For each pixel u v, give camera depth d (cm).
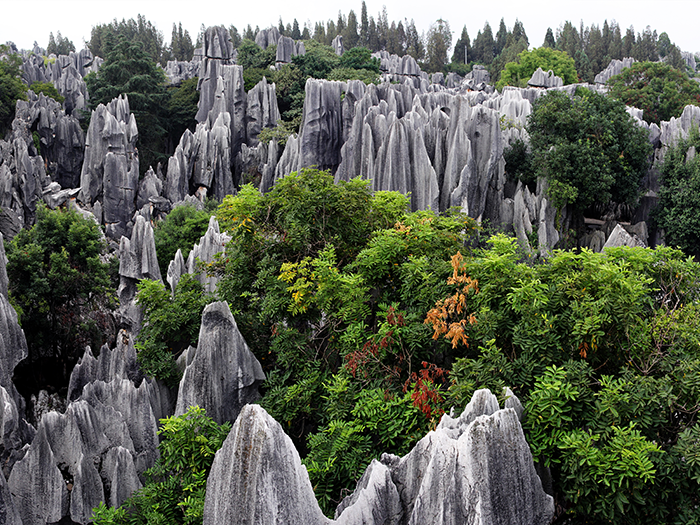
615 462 1208
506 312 1609
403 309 1959
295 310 1983
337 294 1875
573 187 4897
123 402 2109
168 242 5334
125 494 1911
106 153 6494
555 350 1498
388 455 1278
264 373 2120
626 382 1356
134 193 6612
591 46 16862
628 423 1313
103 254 5403
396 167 4875
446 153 5097
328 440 1577
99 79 8356
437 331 1577
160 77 8519
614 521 1254
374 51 17625
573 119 5091
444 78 14962
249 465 1005
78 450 1900
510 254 1694
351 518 1102
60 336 4353
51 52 18050
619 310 1451
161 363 2255
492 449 1061
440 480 1086
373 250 1952
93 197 6606
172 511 1678
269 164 7194
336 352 2089
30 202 5859
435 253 2011
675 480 1234
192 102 9081
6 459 2094
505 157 5609
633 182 5203
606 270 1469
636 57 16238
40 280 4053
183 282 2500
